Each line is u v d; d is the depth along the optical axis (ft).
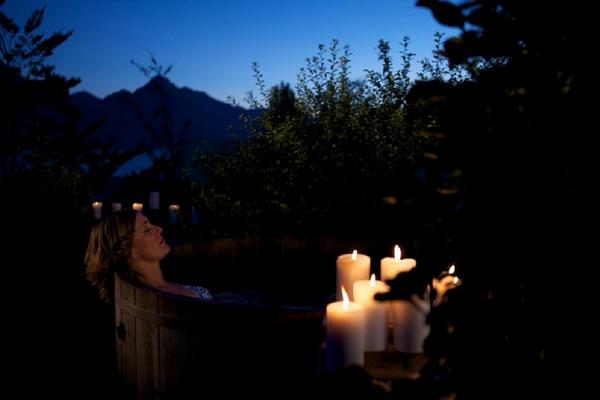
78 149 27.35
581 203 3.05
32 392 9.89
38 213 18.58
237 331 7.06
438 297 4.98
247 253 12.70
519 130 3.12
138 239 9.00
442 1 3.14
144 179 25.41
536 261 3.20
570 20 2.90
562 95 2.97
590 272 3.05
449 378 3.37
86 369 10.79
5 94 27.12
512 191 3.17
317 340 6.88
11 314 13.57
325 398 3.31
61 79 28.50
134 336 8.23
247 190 17.99
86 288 15.24
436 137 3.40
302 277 12.80
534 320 3.25
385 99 15.66
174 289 9.41
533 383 3.18
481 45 3.14
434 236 3.67
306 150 16.34
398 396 3.32
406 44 15.52
